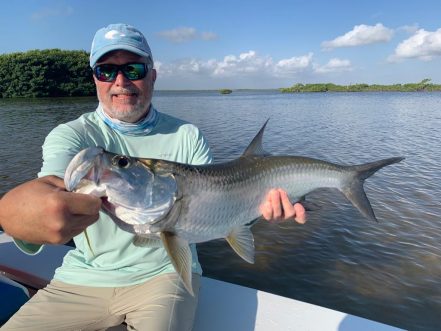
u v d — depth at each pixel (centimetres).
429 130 682
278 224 229
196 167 75
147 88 92
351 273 178
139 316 78
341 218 238
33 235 45
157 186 67
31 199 45
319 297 161
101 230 83
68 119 873
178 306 80
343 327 88
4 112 1075
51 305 81
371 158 435
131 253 85
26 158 438
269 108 1359
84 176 59
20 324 77
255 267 184
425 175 346
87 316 82
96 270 85
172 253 68
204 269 183
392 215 245
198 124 805
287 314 93
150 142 95
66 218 45
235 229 82
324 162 99
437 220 237
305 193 97
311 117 966
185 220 73
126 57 89
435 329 143
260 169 86
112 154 63
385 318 149
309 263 187
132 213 65
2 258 115
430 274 177
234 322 90
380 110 1195
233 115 1044
